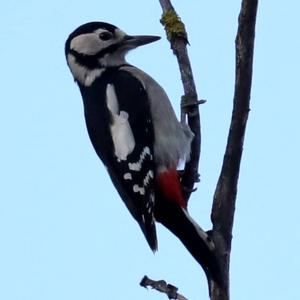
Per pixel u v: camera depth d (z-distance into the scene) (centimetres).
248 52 731
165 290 689
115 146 973
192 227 817
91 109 1013
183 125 943
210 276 718
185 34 925
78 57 1055
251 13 725
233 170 731
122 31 1066
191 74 919
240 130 732
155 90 1007
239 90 733
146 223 909
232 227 732
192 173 935
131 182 950
